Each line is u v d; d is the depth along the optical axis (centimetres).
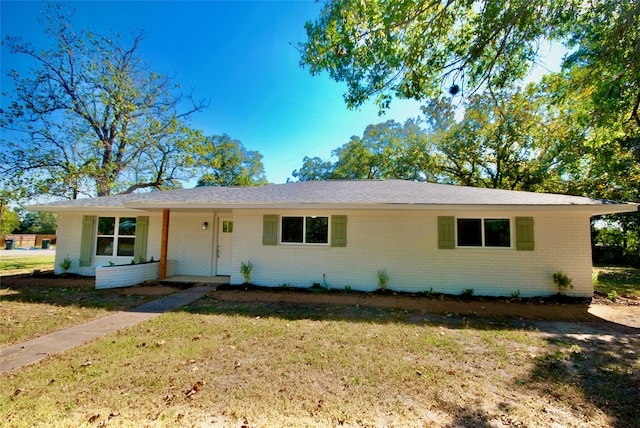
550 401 283
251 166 3634
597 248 1880
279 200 852
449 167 2189
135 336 459
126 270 898
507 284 806
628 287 964
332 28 498
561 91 768
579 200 758
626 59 575
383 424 245
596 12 518
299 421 248
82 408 263
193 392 291
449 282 831
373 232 872
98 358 374
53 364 355
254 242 916
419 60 545
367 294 823
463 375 335
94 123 1814
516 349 418
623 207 693
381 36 504
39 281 969
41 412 255
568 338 468
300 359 375
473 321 570
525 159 1834
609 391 302
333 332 486
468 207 755
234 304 686
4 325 515
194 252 1060
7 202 1593
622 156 1341
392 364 363
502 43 503
